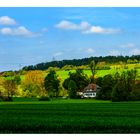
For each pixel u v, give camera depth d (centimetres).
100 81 18188
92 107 8038
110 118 5012
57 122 4416
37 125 4147
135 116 5419
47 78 17412
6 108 7644
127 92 12112
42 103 10738
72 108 7650
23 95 17100
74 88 16275
